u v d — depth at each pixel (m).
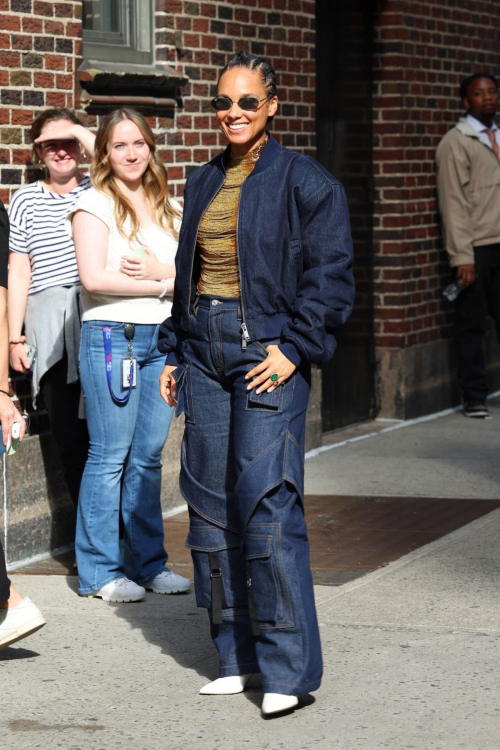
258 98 4.56
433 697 4.74
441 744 4.30
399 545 7.05
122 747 4.35
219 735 4.43
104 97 7.38
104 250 6.06
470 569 6.46
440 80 11.36
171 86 7.96
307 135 9.55
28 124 6.84
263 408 4.54
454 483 8.62
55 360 6.58
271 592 4.51
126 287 6.05
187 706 4.72
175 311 4.98
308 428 9.66
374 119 10.82
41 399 6.99
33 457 6.97
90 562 6.22
